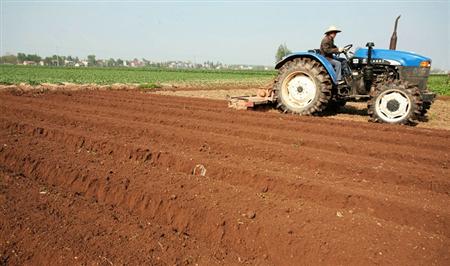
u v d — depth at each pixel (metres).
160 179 4.14
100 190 4.04
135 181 4.07
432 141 5.89
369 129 7.01
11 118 7.57
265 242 3.04
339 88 8.66
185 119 7.74
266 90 9.69
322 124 7.31
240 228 3.17
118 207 3.81
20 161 4.92
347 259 2.71
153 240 3.09
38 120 7.50
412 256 2.67
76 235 3.04
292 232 3.03
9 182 4.23
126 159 5.05
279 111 9.59
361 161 4.72
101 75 37.47
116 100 11.27
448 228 3.13
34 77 27.80
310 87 8.62
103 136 5.93
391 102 7.86
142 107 9.53
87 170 4.37
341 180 4.13
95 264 2.66
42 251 2.82
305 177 4.16
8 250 2.85
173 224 3.49
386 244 2.81
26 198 3.76
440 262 2.61
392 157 5.16
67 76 32.75
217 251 3.03
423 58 8.32
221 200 3.59
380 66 8.60
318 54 8.60
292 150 5.16
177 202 3.58
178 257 2.84
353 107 11.33
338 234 2.96
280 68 9.07
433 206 3.44
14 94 12.51
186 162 4.68
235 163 4.62
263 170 4.33
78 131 6.32
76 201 3.80
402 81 7.81
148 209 3.68
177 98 12.50
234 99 9.55
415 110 7.66
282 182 3.98
